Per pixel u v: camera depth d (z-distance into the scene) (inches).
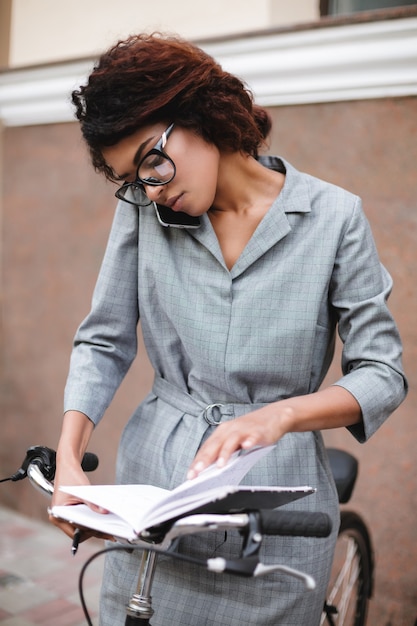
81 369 55.4
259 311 50.5
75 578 110.4
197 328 51.3
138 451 55.6
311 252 50.6
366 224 51.7
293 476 52.5
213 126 48.1
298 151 96.7
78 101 47.8
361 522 84.9
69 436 51.6
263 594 51.8
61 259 123.7
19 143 127.3
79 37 123.4
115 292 56.2
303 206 50.8
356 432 49.6
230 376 51.0
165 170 46.3
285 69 93.7
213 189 49.1
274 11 105.8
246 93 50.9
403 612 90.6
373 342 50.3
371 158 91.2
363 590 85.4
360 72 89.4
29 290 128.3
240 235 52.1
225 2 108.9
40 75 117.4
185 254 52.4
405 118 88.4
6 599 103.2
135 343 58.8
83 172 119.5
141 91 45.4
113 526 40.3
